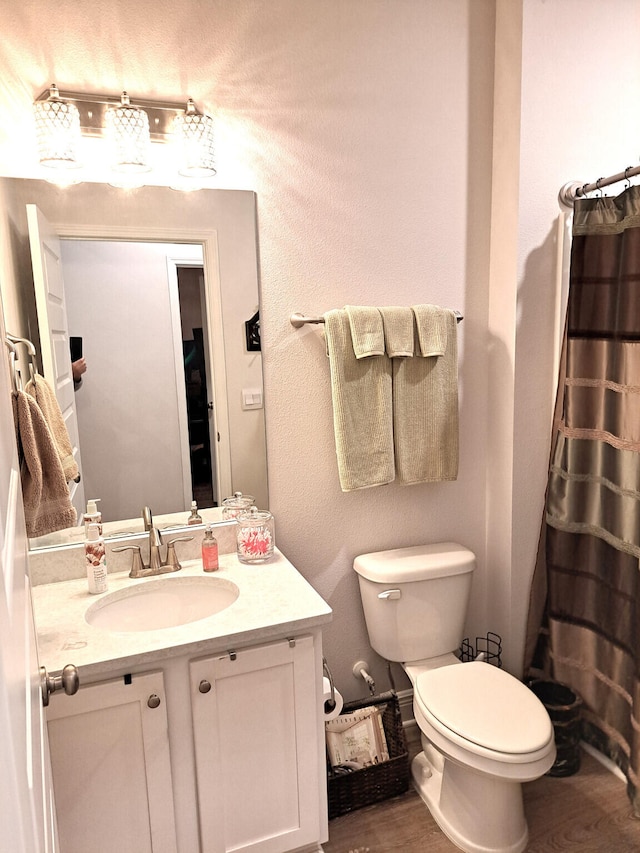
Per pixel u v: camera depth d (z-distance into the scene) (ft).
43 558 5.61
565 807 6.31
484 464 7.52
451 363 6.67
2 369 2.85
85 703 4.36
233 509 6.28
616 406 6.40
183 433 6.08
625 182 7.06
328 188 6.31
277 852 5.23
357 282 6.59
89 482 5.76
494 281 7.13
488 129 6.91
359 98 6.30
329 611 4.98
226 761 4.90
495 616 7.64
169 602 5.65
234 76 5.79
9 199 5.22
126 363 5.78
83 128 5.36
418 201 6.73
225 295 6.05
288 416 6.49
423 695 5.86
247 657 4.81
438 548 7.11
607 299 6.46
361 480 6.38
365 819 6.23
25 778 2.01
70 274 5.48
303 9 5.94
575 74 6.70
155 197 5.67
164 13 5.46
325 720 5.84
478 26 6.68
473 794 5.74
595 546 6.84
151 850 4.77
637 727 6.13
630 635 6.39
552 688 7.52
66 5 5.17
